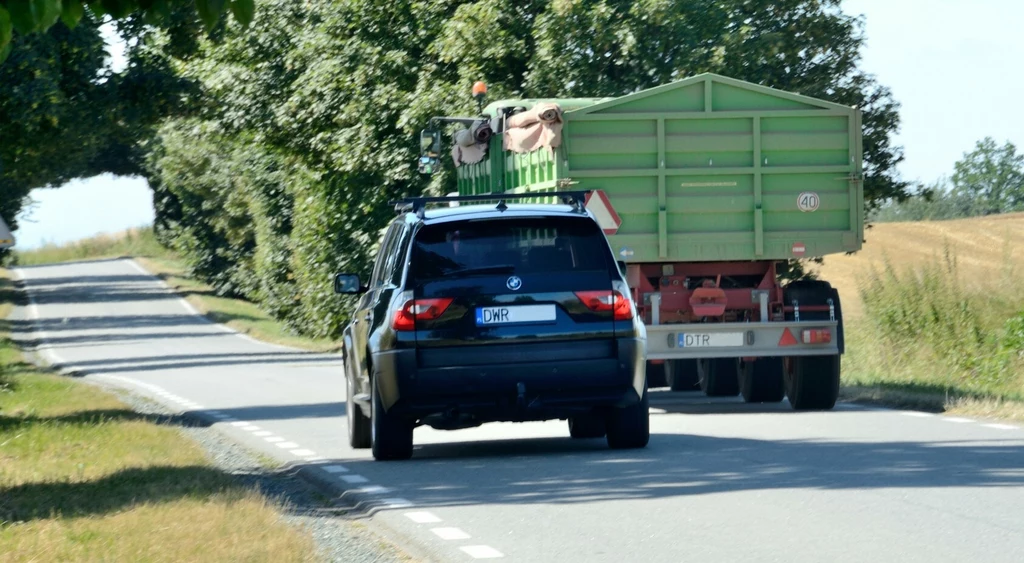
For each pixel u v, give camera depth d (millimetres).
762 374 33688
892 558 14000
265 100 79562
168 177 153125
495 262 22828
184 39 62094
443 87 62906
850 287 87938
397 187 70250
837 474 19953
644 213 31844
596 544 15422
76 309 146000
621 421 23859
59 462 25734
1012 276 42031
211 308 137000
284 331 105062
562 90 60812
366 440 26969
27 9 13695
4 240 37844
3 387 48906
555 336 22656
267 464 25562
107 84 62562
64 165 76750
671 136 31812
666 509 17516
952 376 38938
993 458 21250
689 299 32281
